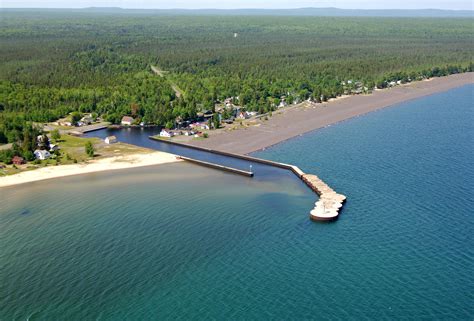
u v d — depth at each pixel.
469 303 115.56
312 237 145.25
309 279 125.12
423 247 138.38
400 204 165.75
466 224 150.62
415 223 152.12
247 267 130.75
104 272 129.50
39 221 157.50
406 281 123.56
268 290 121.25
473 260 131.38
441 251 136.12
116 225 154.38
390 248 138.38
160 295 120.00
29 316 113.44
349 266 130.38
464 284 121.88
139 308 115.69
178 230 150.62
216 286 123.12
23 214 162.75
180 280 125.62
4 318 112.88
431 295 118.44
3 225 155.00
